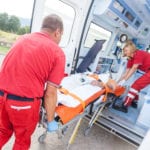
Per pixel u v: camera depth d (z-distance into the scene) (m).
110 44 4.84
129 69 3.25
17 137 1.57
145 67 3.18
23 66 1.35
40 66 1.36
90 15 3.29
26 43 1.43
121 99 3.72
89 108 2.51
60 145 2.39
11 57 1.43
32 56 1.36
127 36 5.06
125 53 3.11
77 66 3.61
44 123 1.65
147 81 3.14
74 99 1.84
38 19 2.48
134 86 3.21
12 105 1.38
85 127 2.92
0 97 1.41
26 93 1.36
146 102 2.68
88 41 3.89
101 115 2.82
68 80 2.36
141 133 2.47
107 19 3.80
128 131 2.54
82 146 2.46
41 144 2.33
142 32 5.53
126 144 2.76
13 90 1.35
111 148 2.56
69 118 1.72
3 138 1.66
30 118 1.46
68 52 3.18
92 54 3.59
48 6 2.62
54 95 1.47
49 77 1.43
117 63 5.14
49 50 1.38
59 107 1.73
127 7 3.92
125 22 4.34
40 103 1.52
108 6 3.24
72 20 3.14
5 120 1.56
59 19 1.52
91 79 2.62
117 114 3.13
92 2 3.11
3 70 1.44
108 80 2.67
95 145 2.54
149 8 3.94
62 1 2.77
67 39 3.26
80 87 2.22
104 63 4.67
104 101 2.53
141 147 1.14
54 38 1.54
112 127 2.57
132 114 3.36
